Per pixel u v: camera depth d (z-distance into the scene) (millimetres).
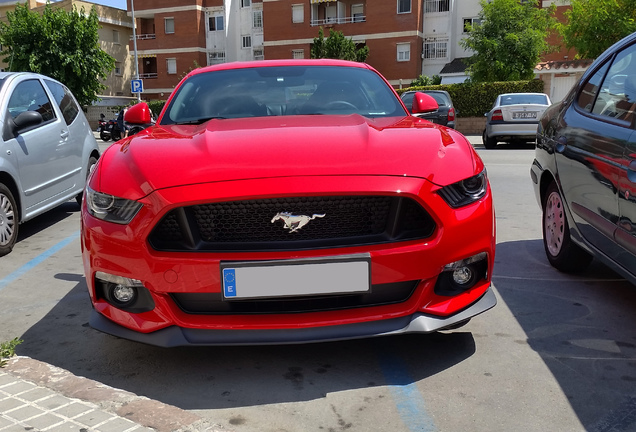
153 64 50375
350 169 2600
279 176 2564
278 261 2488
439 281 2697
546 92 25641
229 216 2574
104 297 2793
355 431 2264
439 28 41375
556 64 25953
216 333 2568
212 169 2631
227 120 3521
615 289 3871
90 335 3340
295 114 3781
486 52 28641
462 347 3018
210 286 2512
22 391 2439
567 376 2676
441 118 15742
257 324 2551
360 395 2543
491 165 11297
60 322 3570
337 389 2604
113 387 2672
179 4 47375
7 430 2117
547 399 2473
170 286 2537
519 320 3373
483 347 3010
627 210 2934
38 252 5422
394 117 3682
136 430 2125
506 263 4539
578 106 3881
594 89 3750
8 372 2625
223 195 2506
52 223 6801
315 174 2568
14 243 5457
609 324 3287
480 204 2744
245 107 3867
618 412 2354
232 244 2559
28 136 5750
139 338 2637
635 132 2945
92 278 2756
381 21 41031
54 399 2371
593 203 3377
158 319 2607
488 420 2316
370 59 41688
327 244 2568
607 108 3424
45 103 6355
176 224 2600
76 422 2182
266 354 2979
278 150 2750
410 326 2598
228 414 2414
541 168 4320
